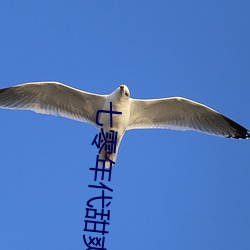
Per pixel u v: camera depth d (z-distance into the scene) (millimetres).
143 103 12695
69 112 12953
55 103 12930
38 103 12906
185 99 12742
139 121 13125
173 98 12711
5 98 12867
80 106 12828
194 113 13242
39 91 12711
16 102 12906
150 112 13023
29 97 12844
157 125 13258
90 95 12461
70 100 12781
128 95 11844
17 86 12547
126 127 12414
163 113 13133
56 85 12438
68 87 12391
